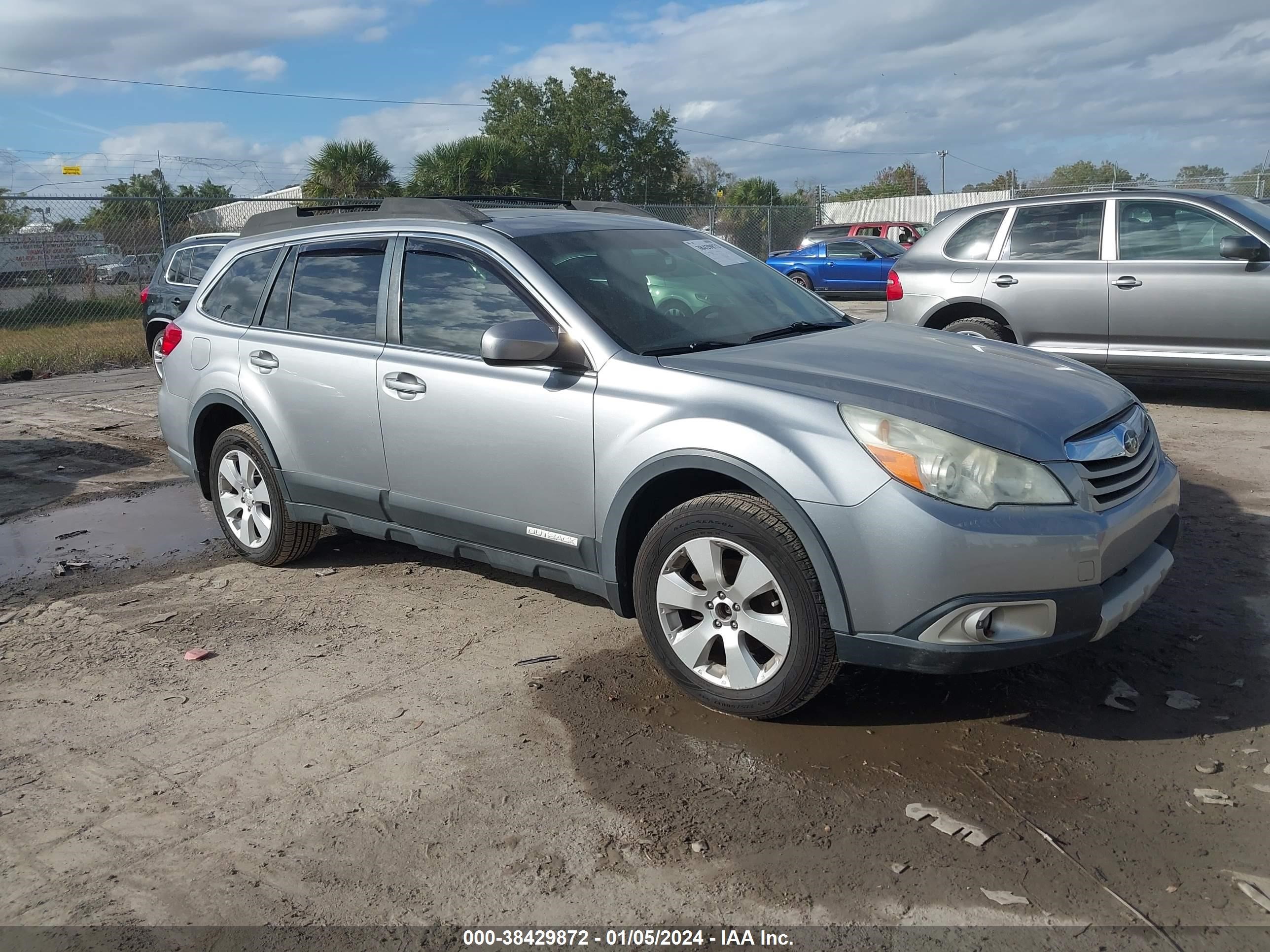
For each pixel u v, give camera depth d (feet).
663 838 9.19
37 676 13.23
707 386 11.21
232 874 8.92
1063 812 9.35
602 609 14.79
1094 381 12.16
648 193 148.66
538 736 11.10
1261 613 13.50
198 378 17.10
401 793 10.07
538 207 16.22
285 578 16.67
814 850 8.93
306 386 15.20
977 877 8.48
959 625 9.82
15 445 28.78
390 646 13.73
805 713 11.37
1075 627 10.00
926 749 10.52
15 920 8.43
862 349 12.44
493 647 13.52
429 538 14.24
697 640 11.28
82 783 10.50
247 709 12.01
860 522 9.91
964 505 9.73
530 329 11.78
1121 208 26.27
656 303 13.12
